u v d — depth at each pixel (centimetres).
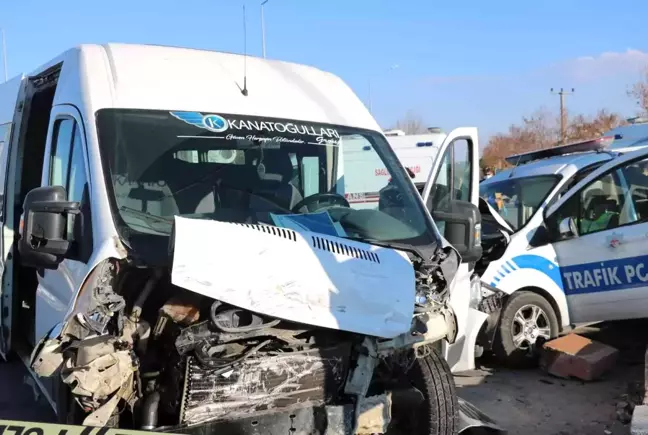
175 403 317
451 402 398
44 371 319
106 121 409
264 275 326
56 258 372
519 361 673
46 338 331
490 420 491
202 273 315
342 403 345
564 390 611
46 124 596
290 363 333
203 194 400
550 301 699
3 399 566
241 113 448
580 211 701
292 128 459
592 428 519
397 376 392
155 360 334
